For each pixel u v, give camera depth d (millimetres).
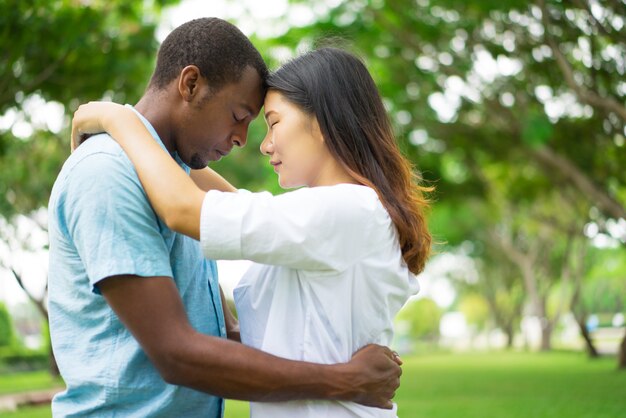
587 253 36688
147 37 11180
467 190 22516
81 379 2301
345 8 13094
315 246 2230
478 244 39156
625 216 16156
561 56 11242
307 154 2525
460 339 71875
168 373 2170
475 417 10336
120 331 2291
